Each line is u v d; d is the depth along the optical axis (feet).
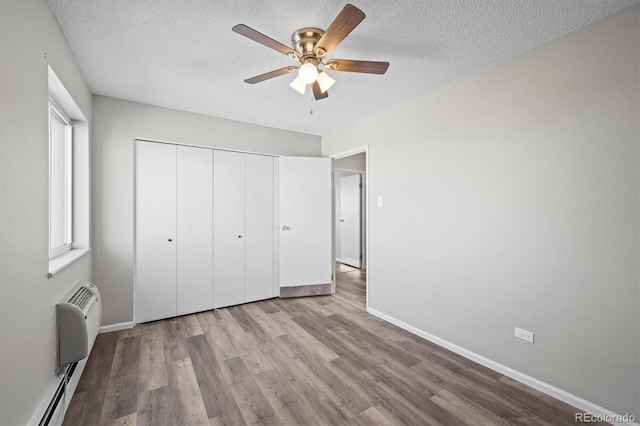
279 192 12.54
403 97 9.20
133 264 9.46
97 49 6.50
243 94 9.02
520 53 6.57
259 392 6.07
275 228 12.59
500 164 6.90
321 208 13.01
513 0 4.97
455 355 7.72
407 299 9.34
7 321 3.57
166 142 10.13
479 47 6.40
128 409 5.53
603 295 5.37
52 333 5.08
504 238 6.82
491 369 7.02
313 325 9.66
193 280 10.66
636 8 4.99
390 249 10.00
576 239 5.70
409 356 7.64
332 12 5.34
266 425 5.15
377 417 5.35
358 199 19.12
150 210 9.87
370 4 5.09
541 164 6.19
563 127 5.87
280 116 11.07
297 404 5.70
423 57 6.83
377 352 7.84
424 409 5.58
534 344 6.30
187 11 5.29
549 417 5.39
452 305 7.98
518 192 6.57
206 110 10.41
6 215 3.55
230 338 8.63
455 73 7.59
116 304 9.19
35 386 4.37
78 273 7.00
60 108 7.06
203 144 10.84
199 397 5.89
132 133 9.50
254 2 5.06
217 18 5.49
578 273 5.67
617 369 5.20
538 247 6.24
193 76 7.83
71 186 7.98
